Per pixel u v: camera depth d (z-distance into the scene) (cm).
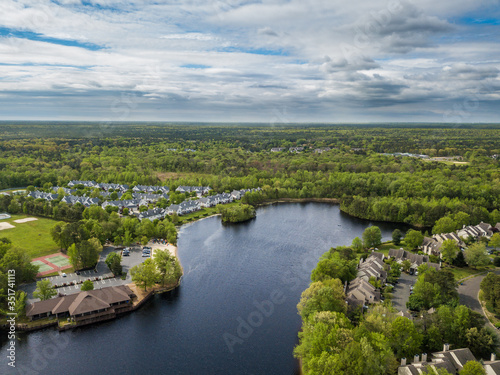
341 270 13650
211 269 16100
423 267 15162
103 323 11938
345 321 10000
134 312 12606
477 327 10244
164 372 9775
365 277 14150
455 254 16762
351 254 16362
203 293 13925
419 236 18600
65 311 11981
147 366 9988
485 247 17900
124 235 18725
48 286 12669
